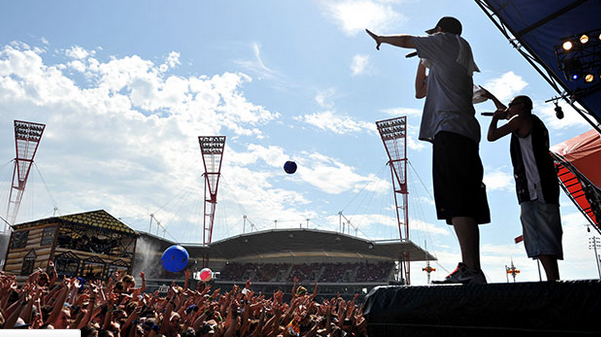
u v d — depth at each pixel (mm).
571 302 1466
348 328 8703
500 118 3029
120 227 25062
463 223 2225
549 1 9008
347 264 61250
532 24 9727
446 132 2436
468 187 2281
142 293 8719
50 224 22281
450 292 1788
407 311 1890
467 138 2410
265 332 7328
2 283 6051
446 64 2604
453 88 2525
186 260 8180
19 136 60438
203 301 8445
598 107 11016
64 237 22375
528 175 2773
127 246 25656
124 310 6555
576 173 13930
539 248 2625
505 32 10508
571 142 14461
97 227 23703
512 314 1593
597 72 9945
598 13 8977
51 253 21453
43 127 61344
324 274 60125
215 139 64500
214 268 64250
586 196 14734
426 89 2820
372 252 56938
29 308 4938
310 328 8438
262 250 59906
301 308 9734
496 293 1659
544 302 1523
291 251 60750
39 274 7441
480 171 2412
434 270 44281
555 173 2791
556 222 2648
